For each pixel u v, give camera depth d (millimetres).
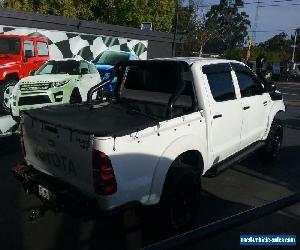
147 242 3979
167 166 3717
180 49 32844
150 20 25422
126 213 4648
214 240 3410
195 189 4094
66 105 4766
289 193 5500
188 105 4504
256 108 5746
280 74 39781
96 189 3250
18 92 8000
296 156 7484
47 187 3732
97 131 3217
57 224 4332
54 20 11156
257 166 6734
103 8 22828
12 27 10055
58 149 3613
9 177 5816
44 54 10336
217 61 4910
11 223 4312
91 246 3873
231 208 4902
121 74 5246
